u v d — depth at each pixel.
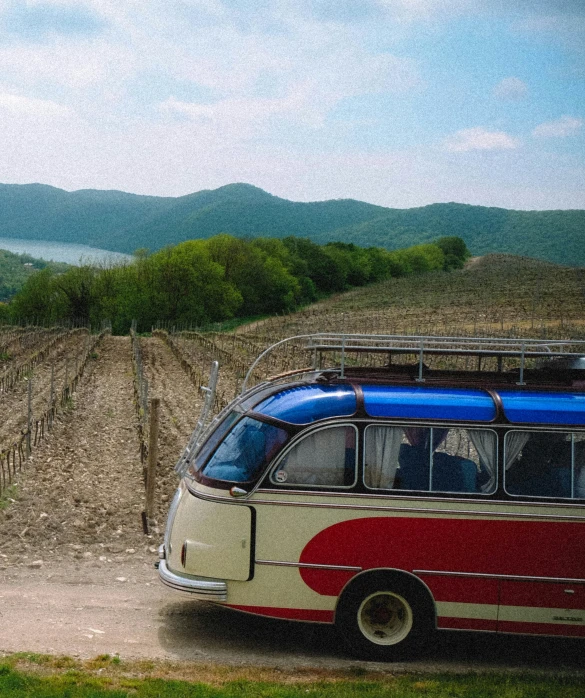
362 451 6.67
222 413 7.59
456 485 6.66
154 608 7.88
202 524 6.72
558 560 6.59
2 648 6.54
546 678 6.46
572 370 7.41
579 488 6.68
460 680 6.24
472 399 6.86
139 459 16.19
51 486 13.47
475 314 74.00
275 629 7.48
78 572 8.95
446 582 6.58
